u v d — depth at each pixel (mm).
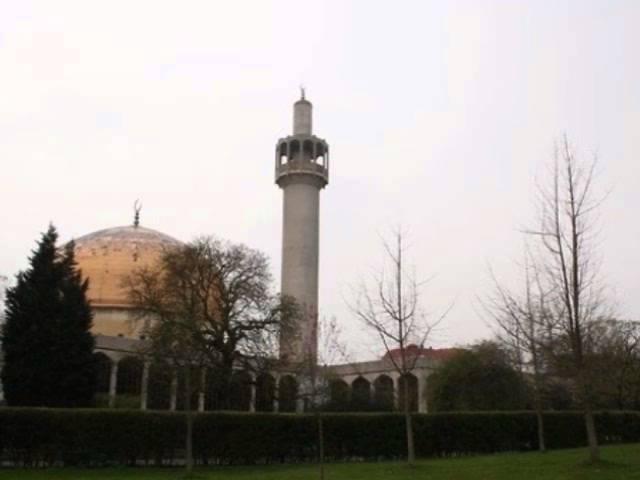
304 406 51406
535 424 40281
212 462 33812
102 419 32531
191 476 27719
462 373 58656
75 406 47688
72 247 56125
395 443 36656
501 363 57844
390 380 80750
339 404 62531
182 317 53031
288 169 83438
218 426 34031
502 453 37344
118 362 70375
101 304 77938
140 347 62312
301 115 87000
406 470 27203
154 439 32938
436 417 37719
